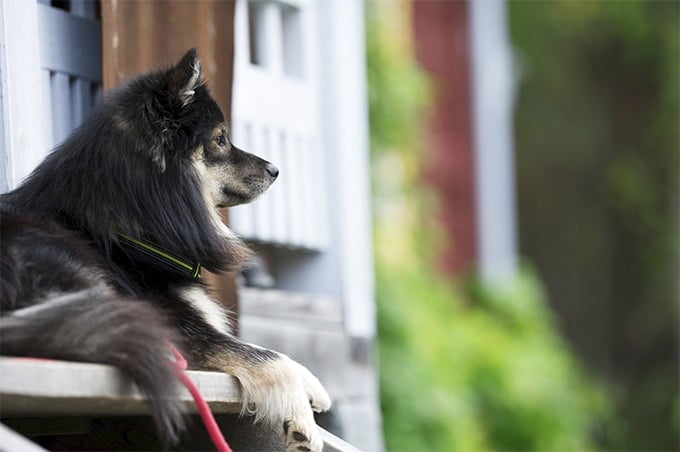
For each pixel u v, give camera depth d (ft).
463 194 77.30
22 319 15.87
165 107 20.10
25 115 22.76
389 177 56.90
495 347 62.54
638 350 89.56
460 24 78.07
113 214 19.15
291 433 18.86
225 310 22.65
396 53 59.11
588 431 70.08
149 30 25.88
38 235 17.75
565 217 93.40
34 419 19.72
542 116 93.45
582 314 91.81
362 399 35.47
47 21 25.12
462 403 55.16
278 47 33.86
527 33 90.07
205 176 20.93
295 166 34.17
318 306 34.42
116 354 15.84
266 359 19.21
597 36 92.84
